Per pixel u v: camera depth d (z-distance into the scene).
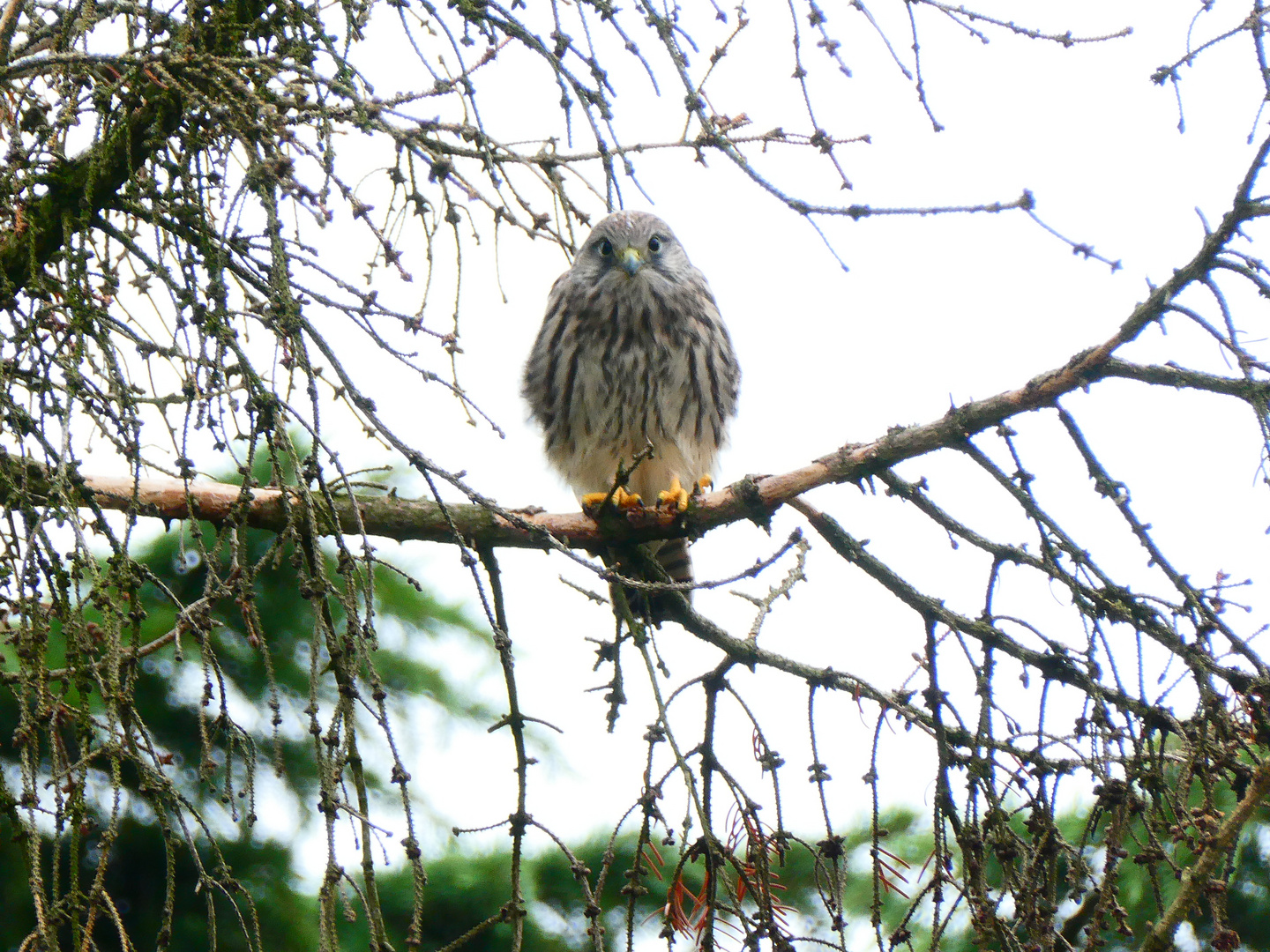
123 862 11.50
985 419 7.97
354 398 5.81
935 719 7.42
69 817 5.27
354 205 5.64
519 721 7.10
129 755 5.43
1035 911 6.51
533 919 12.70
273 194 5.69
